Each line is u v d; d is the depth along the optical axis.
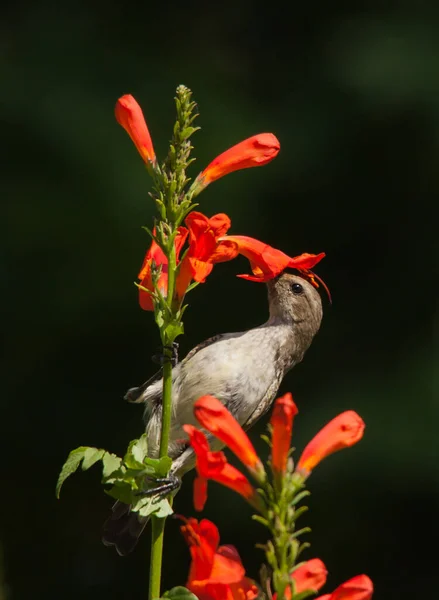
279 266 4.94
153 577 4.16
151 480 4.21
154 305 4.26
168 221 4.23
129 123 4.30
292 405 3.35
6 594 5.45
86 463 4.03
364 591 3.30
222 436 3.44
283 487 3.35
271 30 15.30
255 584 3.38
